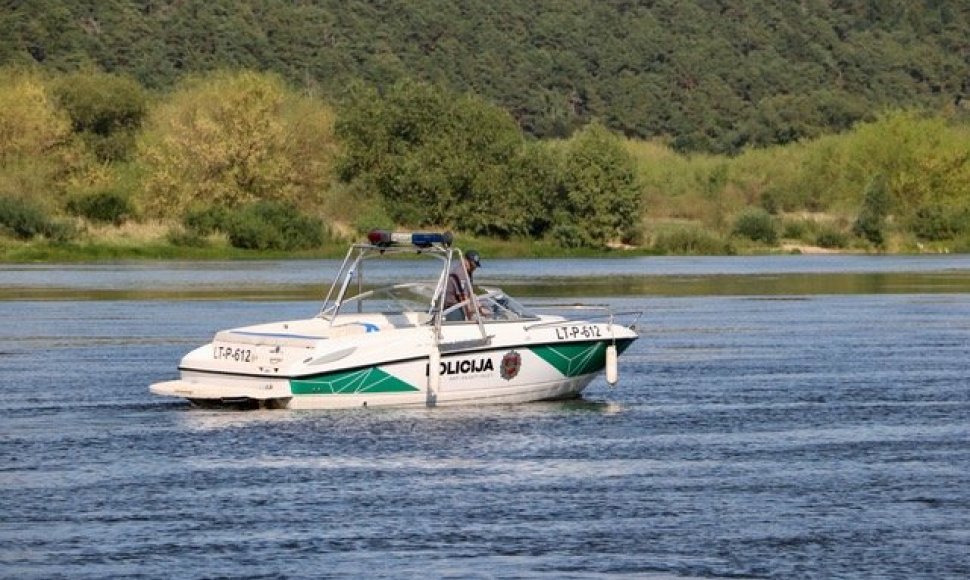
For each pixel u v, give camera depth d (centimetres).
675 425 5584
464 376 5844
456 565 3662
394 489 4447
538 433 5388
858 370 7269
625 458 4934
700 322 10038
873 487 4497
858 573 3609
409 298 6075
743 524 4053
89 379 6769
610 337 6209
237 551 3778
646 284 14438
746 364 7512
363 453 4975
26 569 3628
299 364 5616
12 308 10838
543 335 6022
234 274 15588
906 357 7844
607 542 3869
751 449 5106
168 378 6794
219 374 5712
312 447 5056
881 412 5916
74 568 3638
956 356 7900
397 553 3762
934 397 6328
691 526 4031
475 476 4641
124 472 4681
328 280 14362
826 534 3950
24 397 6194
